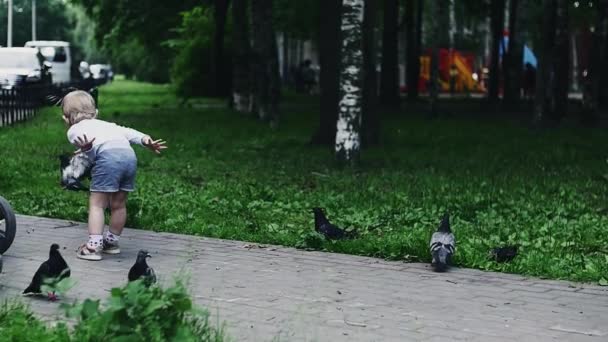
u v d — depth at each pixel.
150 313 5.44
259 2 31.97
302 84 66.00
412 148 24.00
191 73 55.75
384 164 20.33
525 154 23.05
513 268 9.73
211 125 31.48
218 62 54.50
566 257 10.27
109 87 75.31
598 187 16.81
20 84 38.91
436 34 36.50
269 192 15.07
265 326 7.26
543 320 7.68
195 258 10.05
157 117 35.75
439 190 16.19
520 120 35.81
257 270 9.48
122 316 5.47
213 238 11.38
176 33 59.94
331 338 6.96
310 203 14.31
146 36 60.34
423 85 73.69
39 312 7.46
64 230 11.62
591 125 32.44
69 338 6.18
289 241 11.02
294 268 9.62
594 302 8.38
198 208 13.60
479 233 11.87
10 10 72.38
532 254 10.31
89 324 5.67
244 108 39.28
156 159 21.25
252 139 26.31
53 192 15.04
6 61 42.38
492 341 7.00
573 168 20.02
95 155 9.79
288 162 20.61
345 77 19.48
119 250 10.27
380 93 44.19
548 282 9.23
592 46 33.03
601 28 32.25
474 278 9.33
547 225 12.43
